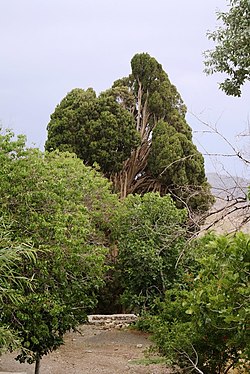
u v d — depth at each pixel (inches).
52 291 398.9
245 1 376.2
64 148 872.9
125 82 990.4
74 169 563.2
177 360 358.9
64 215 404.5
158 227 592.4
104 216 634.8
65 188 446.0
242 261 219.5
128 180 920.3
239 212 237.8
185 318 367.6
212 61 391.5
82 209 444.1
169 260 586.6
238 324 245.9
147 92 967.6
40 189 413.7
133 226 623.2
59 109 906.7
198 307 281.9
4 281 306.3
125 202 652.7
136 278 623.5
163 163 888.3
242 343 287.9
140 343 597.9
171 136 904.9
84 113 885.8
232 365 337.4
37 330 381.1
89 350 573.6
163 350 363.3
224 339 322.0
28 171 413.4
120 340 613.0
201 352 336.5
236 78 393.1
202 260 254.8
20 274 339.9
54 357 538.0
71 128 887.1
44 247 372.2
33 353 398.9
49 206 412.2
